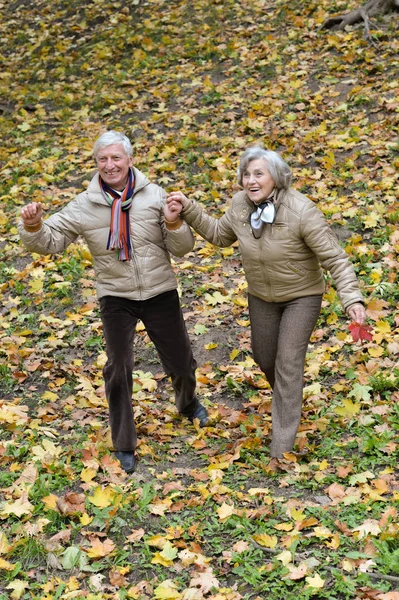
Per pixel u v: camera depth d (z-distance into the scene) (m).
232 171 9.03
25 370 6.30
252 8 13.50
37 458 4.91
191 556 3.90
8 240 8.59
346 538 3.95
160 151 9.85
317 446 4.98
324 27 12.02
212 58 12.27
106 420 5.59
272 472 4.68
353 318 4.57
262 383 5.91
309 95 10.38
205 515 4.27
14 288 7.65
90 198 4.77
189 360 5.17
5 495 4.52
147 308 4.90
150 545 4.04
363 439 4.91
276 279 4.79
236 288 7.22
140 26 14.06
